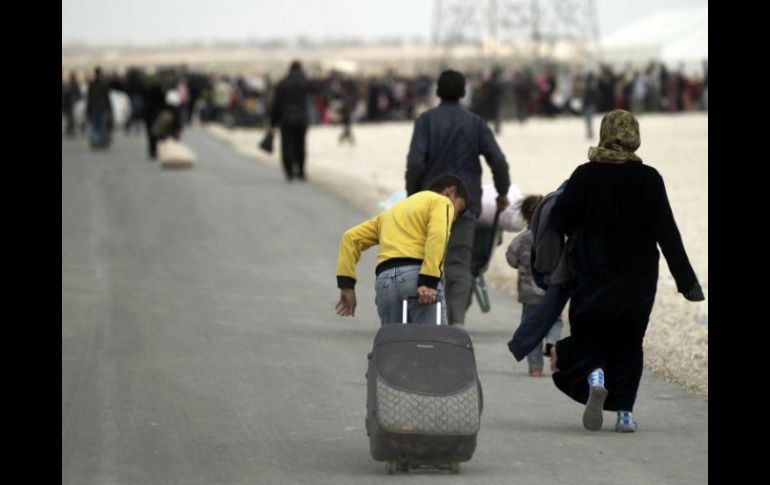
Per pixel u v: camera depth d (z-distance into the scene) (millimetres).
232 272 30469
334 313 25125
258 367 19906
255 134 105062
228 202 46375
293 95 54938
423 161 21734
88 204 45312
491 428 16125
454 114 21859
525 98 118875
